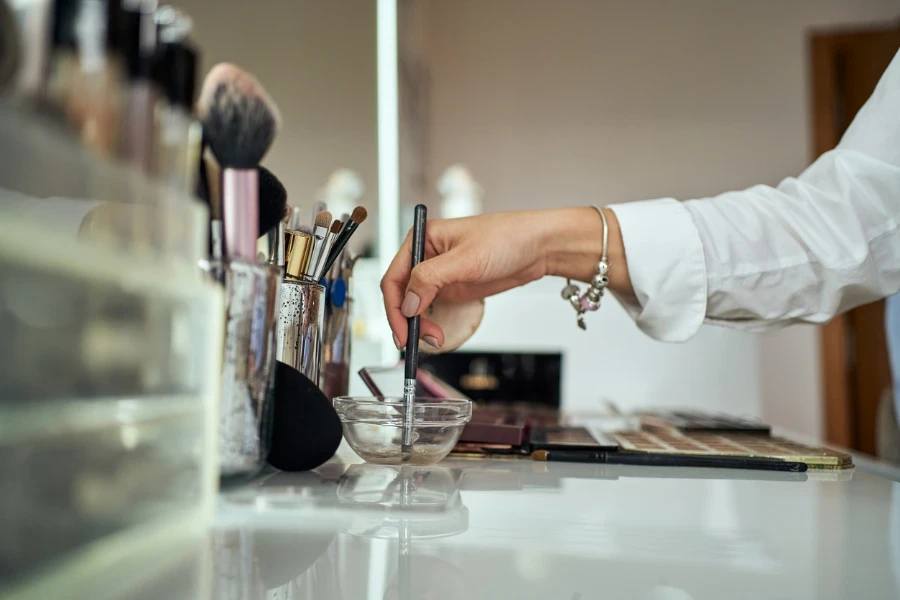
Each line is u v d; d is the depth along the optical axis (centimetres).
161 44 27
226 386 36
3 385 19
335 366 61
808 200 68
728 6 274
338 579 23
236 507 34
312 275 51
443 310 73
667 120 275
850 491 43
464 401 54
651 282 68
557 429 77
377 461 51
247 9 77
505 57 285
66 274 21
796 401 254
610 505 37
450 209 264
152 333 24
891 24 263
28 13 24
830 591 23
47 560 20
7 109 21
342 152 122
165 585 22
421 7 276
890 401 166
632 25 279
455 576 24
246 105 34
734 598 22
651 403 210
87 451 21
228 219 35
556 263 70
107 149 25
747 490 43
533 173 280
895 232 67
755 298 70
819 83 266
